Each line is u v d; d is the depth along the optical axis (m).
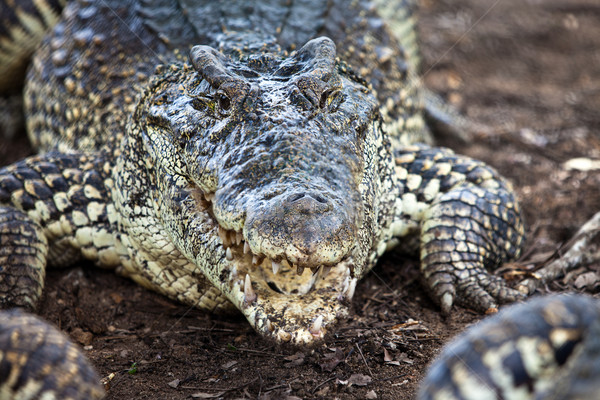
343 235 5.39
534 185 10.34
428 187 8.24
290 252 5.24
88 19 9.57
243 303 5.98
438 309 7.45
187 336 6.95
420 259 7.82
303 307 5.91
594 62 16.09
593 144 11.70
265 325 5.80
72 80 9.23
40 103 9.89
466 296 7.41
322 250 5.25
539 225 9.16
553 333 3.78
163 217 7.01
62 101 9.34
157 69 7.82
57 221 7.89
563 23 18.36
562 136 12.10
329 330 5.86
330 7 9.32
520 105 13.72
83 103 8.95
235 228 5.70
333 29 9.07
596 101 13.81
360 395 5.71
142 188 7.32
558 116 13.10
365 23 9.73
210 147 6.17
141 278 7.89
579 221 9.10
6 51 10.59
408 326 6.94
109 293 7.87
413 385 5.86
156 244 7.27
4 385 4.40
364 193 6.48
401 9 11.65
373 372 6.08
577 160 11.05
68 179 8.02
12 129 11.45
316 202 5.36
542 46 17.03
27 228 7.49
